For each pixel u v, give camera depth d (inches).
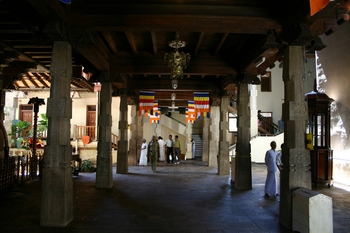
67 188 207.2
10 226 199.0
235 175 350.9
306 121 209.8
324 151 356.8
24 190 319.0
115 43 321.7
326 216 174.9
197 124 881.5
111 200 279.0
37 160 409.7
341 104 375.6
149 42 318.3
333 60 392.5
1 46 306.0
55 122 206.4
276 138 692.7
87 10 216.1
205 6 218.1
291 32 210.5
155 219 217.5
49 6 179.8
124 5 217.3
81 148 633.6
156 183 380.8
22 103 743.1
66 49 212.4
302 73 212.5
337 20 209.9
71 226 200.5
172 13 217.3
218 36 295.1
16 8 202.1
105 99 346.9
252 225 205.3
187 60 280.4
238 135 349.1
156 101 624.1
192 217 223.6
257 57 274.4
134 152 609.9
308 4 184.4
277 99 856.3
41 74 492.7
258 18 218.7
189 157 786.2
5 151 378.3
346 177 358.9
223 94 462.3
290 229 197.3
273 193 299.4
